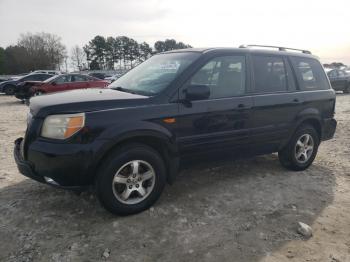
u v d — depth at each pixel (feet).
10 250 9.49
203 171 16.19
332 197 13.71
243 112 13.69
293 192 14.06
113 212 11.17
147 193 11.79
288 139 15.88
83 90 13.39
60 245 9.78
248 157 14.87
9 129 27.66
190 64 12.54
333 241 10.41
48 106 10.62
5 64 219.61
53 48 235.40
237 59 13.94
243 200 13.09
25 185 14.02
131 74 14.89
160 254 9.52
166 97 11.80
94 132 10.32
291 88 15.79
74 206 12.12
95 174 10.80
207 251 9.70
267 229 11.00
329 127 17.74
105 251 9.55
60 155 9.98
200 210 12.14
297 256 9.58
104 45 255.09
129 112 10.98
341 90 65.46
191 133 12.37
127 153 10.98
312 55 17.47
